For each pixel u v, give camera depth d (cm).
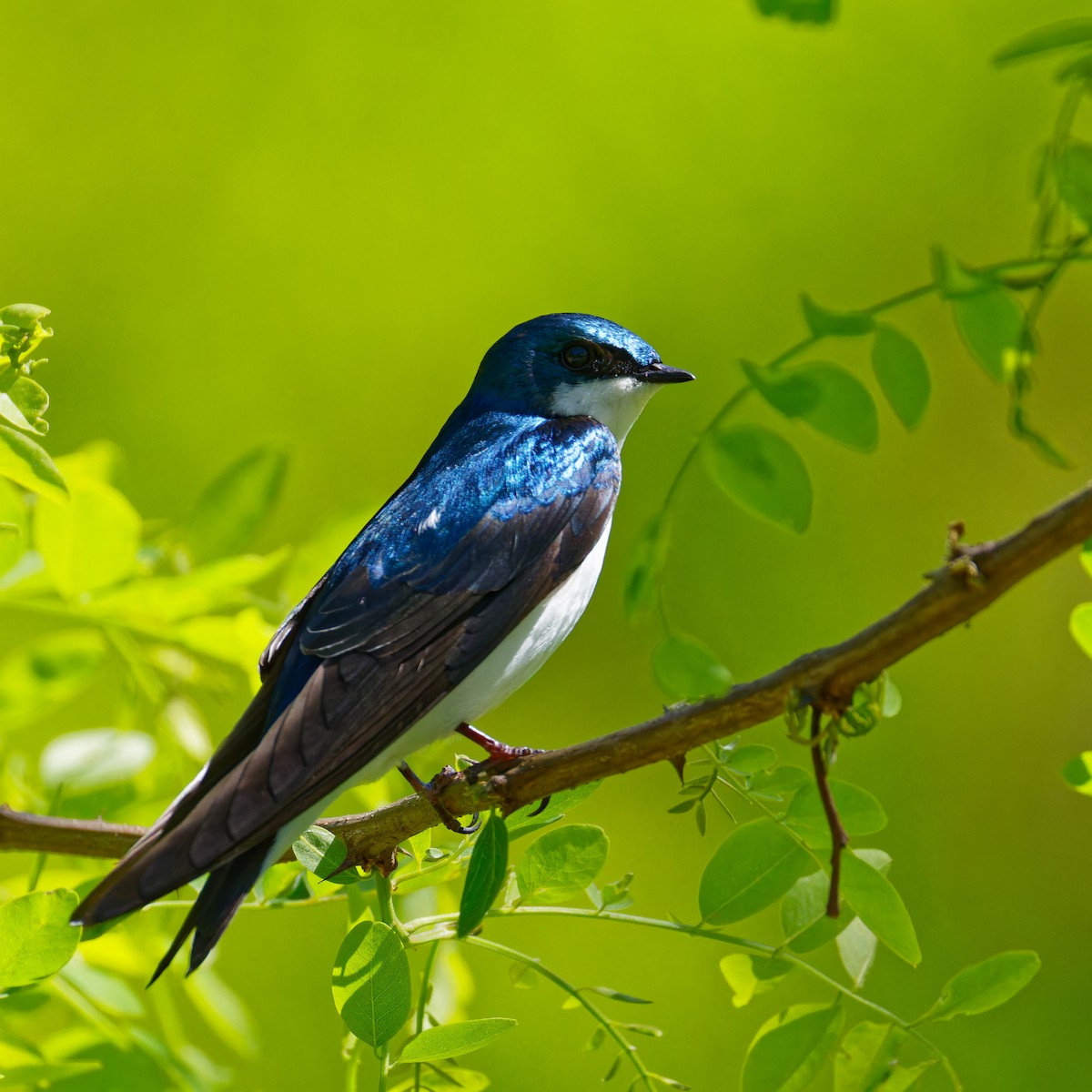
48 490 518
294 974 1106
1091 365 1341
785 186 1388
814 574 1288
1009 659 1340
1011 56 529
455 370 1408
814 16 521
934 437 1335
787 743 1277
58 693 712
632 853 1211
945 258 549
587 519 790
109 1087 634
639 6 1417
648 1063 1123
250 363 1416
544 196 1420
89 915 498
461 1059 1097
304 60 1466
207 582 663
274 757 584
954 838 1276
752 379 548
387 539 731
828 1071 947
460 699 708
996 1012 1147
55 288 1411
